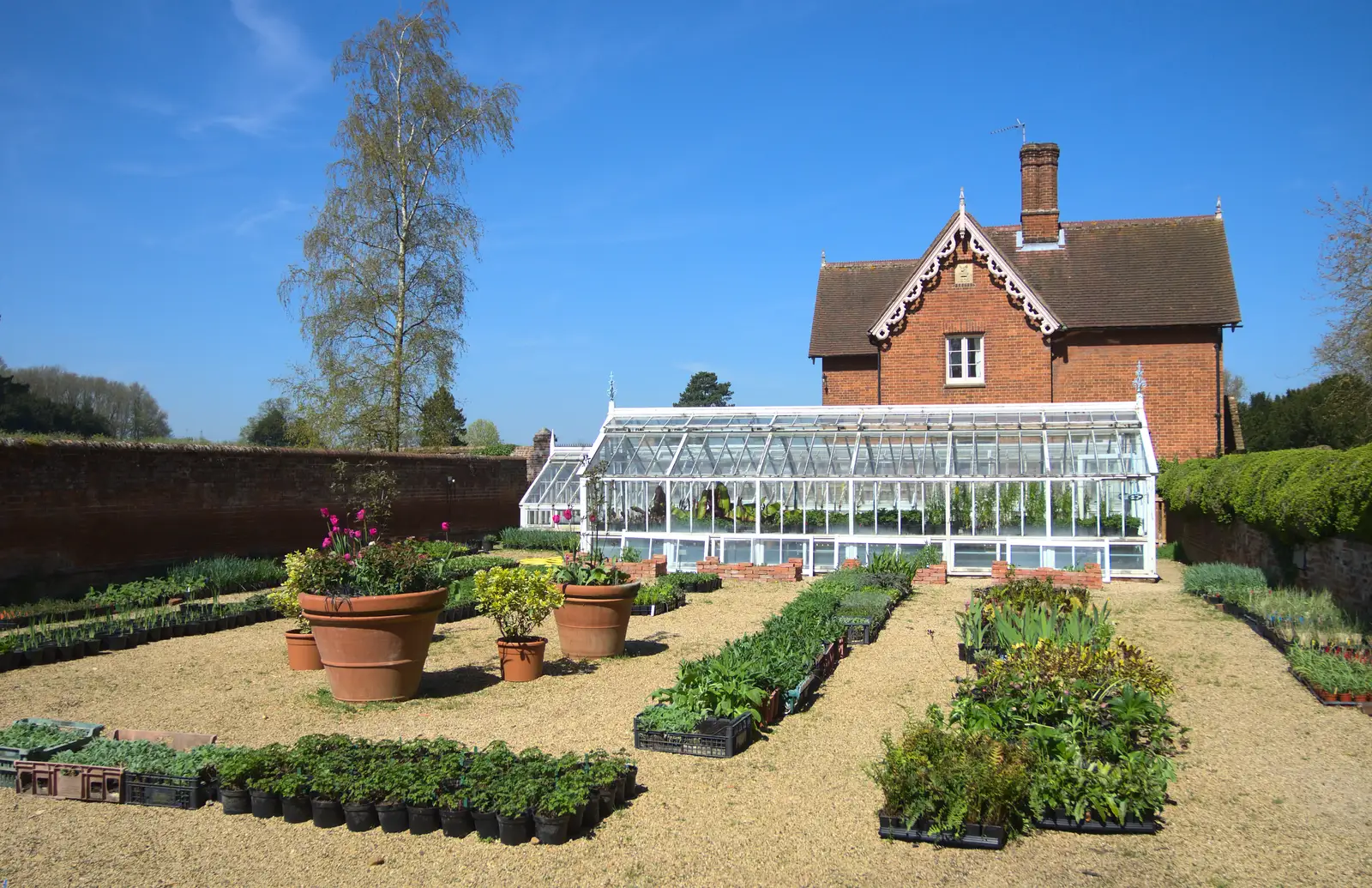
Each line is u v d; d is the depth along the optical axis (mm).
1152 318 31406
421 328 35250
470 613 17125
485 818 6910
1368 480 12156
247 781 7414
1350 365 29984
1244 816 7359
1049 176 34938
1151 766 7352
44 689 11273
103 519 18234
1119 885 6184
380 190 34906
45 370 56656
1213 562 24375
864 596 16625
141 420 59688
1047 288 33219
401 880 6238
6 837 6938
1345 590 14773
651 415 27766
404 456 29312
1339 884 6176
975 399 31344
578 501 34062
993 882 6215
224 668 12445
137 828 7129
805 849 6719
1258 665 12562
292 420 35031
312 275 33938
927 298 31781
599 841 6863
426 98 34938
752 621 16344
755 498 25484
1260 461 18578
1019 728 8000
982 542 23156
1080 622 11586
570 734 9406
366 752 7629
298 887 6141
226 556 21219
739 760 8648
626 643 14266
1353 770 8398
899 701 10688
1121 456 23578
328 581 10742
